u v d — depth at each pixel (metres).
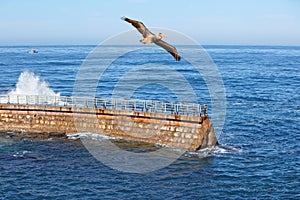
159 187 28.61
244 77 108.50
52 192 27.62
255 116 54.09
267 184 29.27
